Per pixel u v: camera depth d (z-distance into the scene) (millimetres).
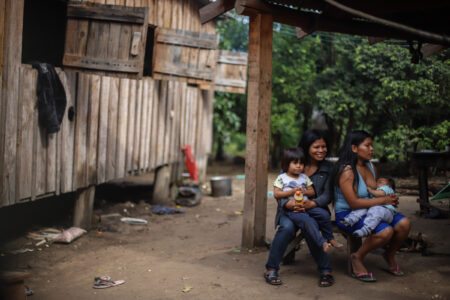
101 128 7262
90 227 7180
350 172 4488
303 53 13500
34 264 5484
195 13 10688
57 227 7125
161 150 9406
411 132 9961
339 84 11867
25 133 5574
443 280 4492
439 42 3154
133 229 7395
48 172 6078
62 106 6051
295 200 4496
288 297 4215
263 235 5789
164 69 8516
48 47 9555
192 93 10836
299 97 13273
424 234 6020
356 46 11578
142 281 4836
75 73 6500
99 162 7254
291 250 4926
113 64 6125
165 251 6035
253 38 5551
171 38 8508
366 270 4566
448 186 5836
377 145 12719
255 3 5176
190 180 11352
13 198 5387
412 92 9516
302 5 5219
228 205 9578
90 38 6199
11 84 5277
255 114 5586
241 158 16484
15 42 5320
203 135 11719
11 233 6680
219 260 5367
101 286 4715
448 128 9109
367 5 5301
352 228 4520
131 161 8242
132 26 6078
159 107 9242
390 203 4457
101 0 7938
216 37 8695
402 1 5191
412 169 10812
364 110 11766
